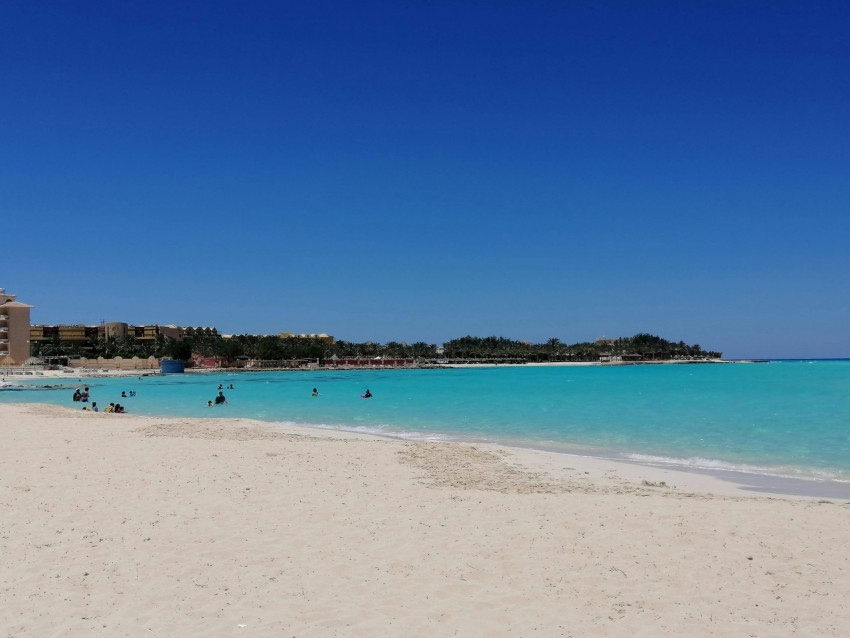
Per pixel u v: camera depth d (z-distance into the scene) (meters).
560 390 77.69
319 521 12.14
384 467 19.05
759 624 7.59
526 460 21.89
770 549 10.46
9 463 18.34
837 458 23.61
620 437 30.69
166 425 32.28
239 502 13.64
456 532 11.43
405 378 142.38
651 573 9.34
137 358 198.12
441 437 31.16
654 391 72.56
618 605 8.16
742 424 35.41
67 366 180.62
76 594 8.38
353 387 96.88
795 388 76.44
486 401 58.53
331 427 36.31
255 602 8.18
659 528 11.68
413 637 7.20
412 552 10.27
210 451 21.36
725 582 8.98
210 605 8.07
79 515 12.37
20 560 9.70
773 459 23.42
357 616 7.77
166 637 7.14
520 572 9.36
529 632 7.34
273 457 20.25
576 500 14.16
